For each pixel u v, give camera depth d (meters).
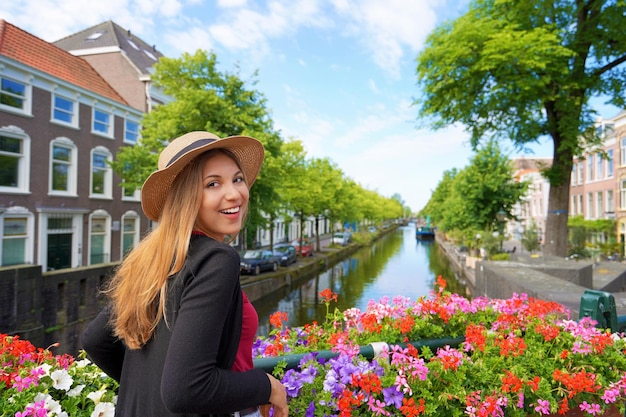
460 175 22.98
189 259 0.91
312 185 23.25
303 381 1.47
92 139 15.69
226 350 0.90
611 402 1.95
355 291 16.36
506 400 1.67
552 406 1.78
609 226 22.81
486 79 11.15
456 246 30.03
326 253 27.41
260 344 2.00
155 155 12.59
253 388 0.88
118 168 13.20
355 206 36.84
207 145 1.04
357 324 2.15
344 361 1.56
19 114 12.75
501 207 21.20
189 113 11.71
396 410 1.52
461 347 2.03
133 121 17.92
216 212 1.06
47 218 13.82
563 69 9.88
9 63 12.38
